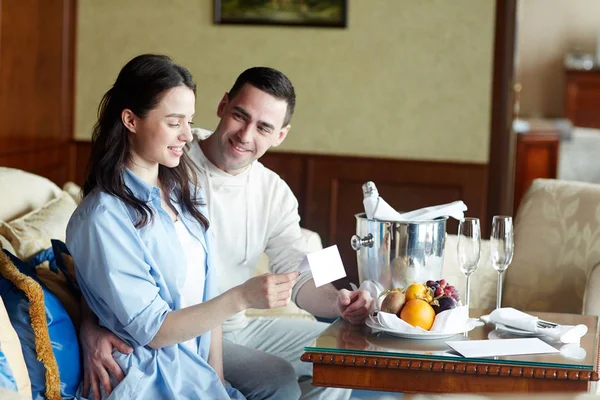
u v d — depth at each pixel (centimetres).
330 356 218
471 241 251
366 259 255
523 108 1059
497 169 550
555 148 798
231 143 282
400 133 558
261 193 301
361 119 561
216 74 571
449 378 212
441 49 548
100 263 228
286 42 563
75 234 229
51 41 545
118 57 579
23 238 268
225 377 276
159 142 234
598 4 1034
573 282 342
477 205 554
